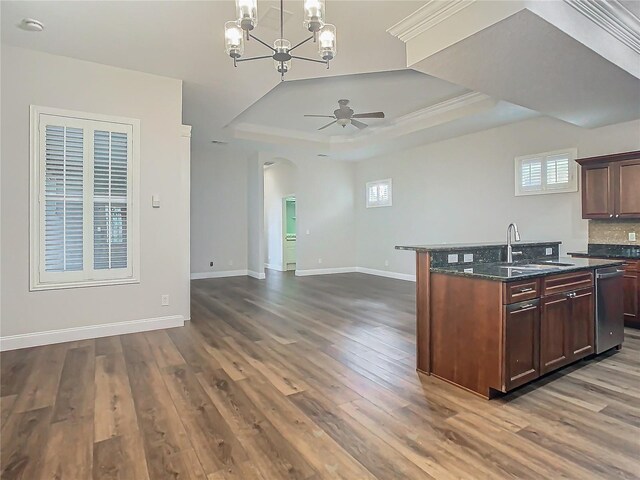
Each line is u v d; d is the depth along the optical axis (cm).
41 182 355
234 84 429
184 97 471
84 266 376
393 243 834
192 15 294
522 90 364
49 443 199
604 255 455
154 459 186
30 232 352
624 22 303
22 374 289
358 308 527
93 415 228
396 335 397
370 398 253
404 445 199
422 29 300
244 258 889
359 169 935
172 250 424
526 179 576
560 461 185
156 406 240
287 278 832
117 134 389
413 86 502
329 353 341
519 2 240
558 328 285
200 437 206
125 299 399
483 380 255
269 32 317
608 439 204
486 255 338
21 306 350
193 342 371
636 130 461
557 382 279
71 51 352
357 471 178
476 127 616
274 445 198
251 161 863
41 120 354
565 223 530
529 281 261
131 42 336
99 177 381
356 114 562
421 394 260
